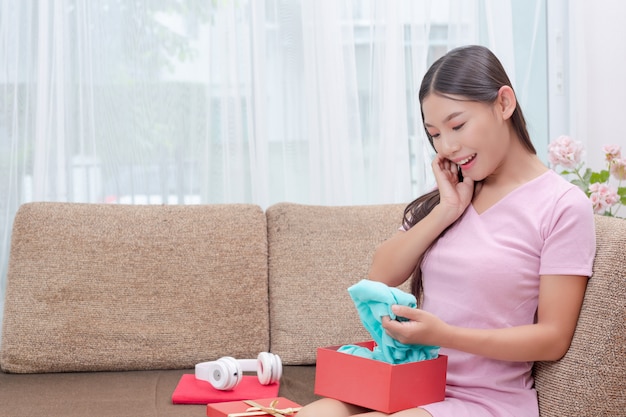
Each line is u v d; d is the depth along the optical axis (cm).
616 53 252
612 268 135
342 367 137
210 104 238
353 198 243
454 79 143
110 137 235
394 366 129
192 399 165
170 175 238
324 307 195
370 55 243
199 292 194
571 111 250
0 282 230
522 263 142
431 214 153
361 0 242
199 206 204
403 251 154
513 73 245
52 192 230
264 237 201
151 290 193
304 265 198
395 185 242
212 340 192
